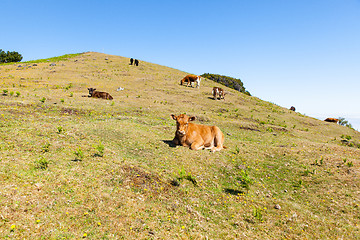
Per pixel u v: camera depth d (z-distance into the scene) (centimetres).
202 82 4419
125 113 1805
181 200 604
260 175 870
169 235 450
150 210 524
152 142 1041
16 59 7094
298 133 2000
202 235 470
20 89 2316
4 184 493
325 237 517
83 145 841
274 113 2800
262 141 1489
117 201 527
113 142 959
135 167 717
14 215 416
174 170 776
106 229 435
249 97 3822
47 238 386
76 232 413
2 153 641
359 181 807
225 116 2264
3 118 1080
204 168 843
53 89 2547
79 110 1683
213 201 632
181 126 979
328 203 684
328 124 2667
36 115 1334
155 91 3038
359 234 534
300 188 786
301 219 588
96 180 597
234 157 1008
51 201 479
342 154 1140
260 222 559
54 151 734
